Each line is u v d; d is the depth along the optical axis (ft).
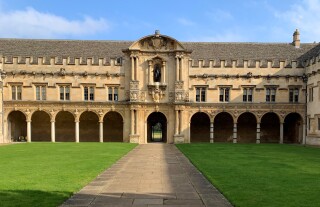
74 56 206.28
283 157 107.34
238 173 72.18
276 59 209.05
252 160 97.86
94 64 201.36
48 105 198.08
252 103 200.13
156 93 200.54
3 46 212.64
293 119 213.66
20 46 213.25
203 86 202.28
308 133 193.16
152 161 97.71
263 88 201.46
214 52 214.69
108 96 202.59
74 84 201.05
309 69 193.16
